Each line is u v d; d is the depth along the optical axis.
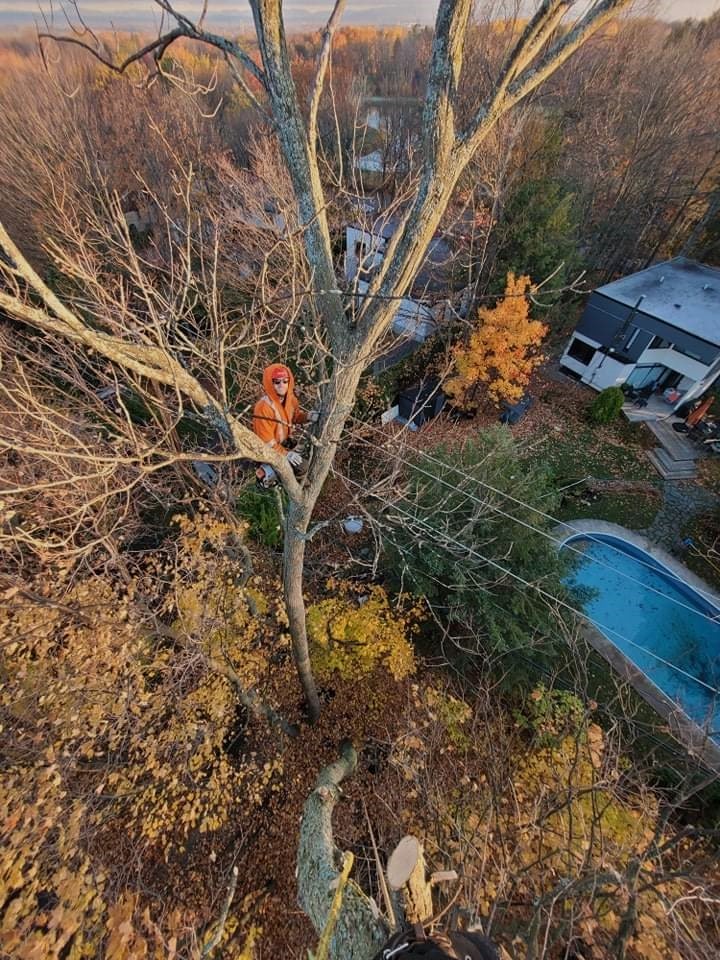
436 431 15.20
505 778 6.21
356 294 3.12
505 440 9.48
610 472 15.20
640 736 8.52
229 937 5.83
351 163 6.97
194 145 13.91
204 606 7.86
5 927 4.62
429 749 6.86
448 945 1.84
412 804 6.77
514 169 14.39
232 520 7.80
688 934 4.39
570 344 18.86
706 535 13.47
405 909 2.66
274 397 4.36
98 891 5.13
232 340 8.04
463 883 4.25
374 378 15.17
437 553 8.41
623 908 4.51
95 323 5.79
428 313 13.10
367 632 8.81
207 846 6.54
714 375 16.61
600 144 19.62
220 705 7.43
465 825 5.94
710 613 12.03
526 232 14.23
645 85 20.42
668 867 6.22
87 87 15.14
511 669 7.87
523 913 4.93
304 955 5.77
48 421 2.87
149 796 6.39
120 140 15.02
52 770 5.52
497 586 8.53
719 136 19.17
